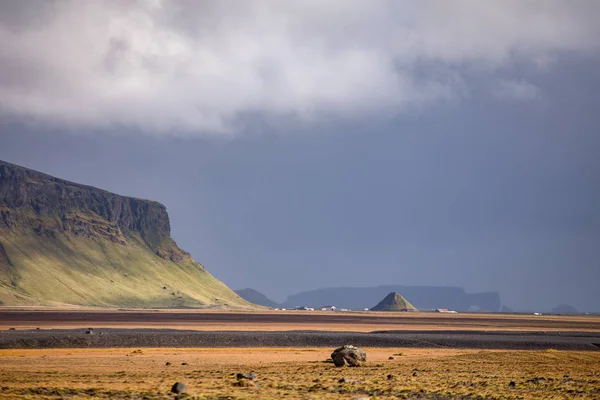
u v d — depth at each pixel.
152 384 128.62
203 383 131.38
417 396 118.38
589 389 130.75
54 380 135.12
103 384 128.00
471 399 116.31
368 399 108.44
